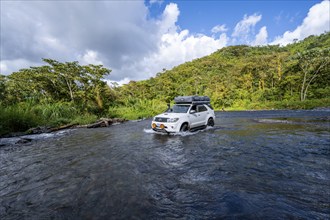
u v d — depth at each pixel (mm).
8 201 2729
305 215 2182
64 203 2607
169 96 57094
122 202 2578
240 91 57031
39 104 15852
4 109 11188
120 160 4625
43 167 4258
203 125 9641
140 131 9539
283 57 60719
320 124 10852
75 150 5836
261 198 2592
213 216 2197
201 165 4109
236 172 3635
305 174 3451
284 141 6289
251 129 9344
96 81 23938
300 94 45031
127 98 28922
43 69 22859
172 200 2604
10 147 6621
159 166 4113
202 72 101125
